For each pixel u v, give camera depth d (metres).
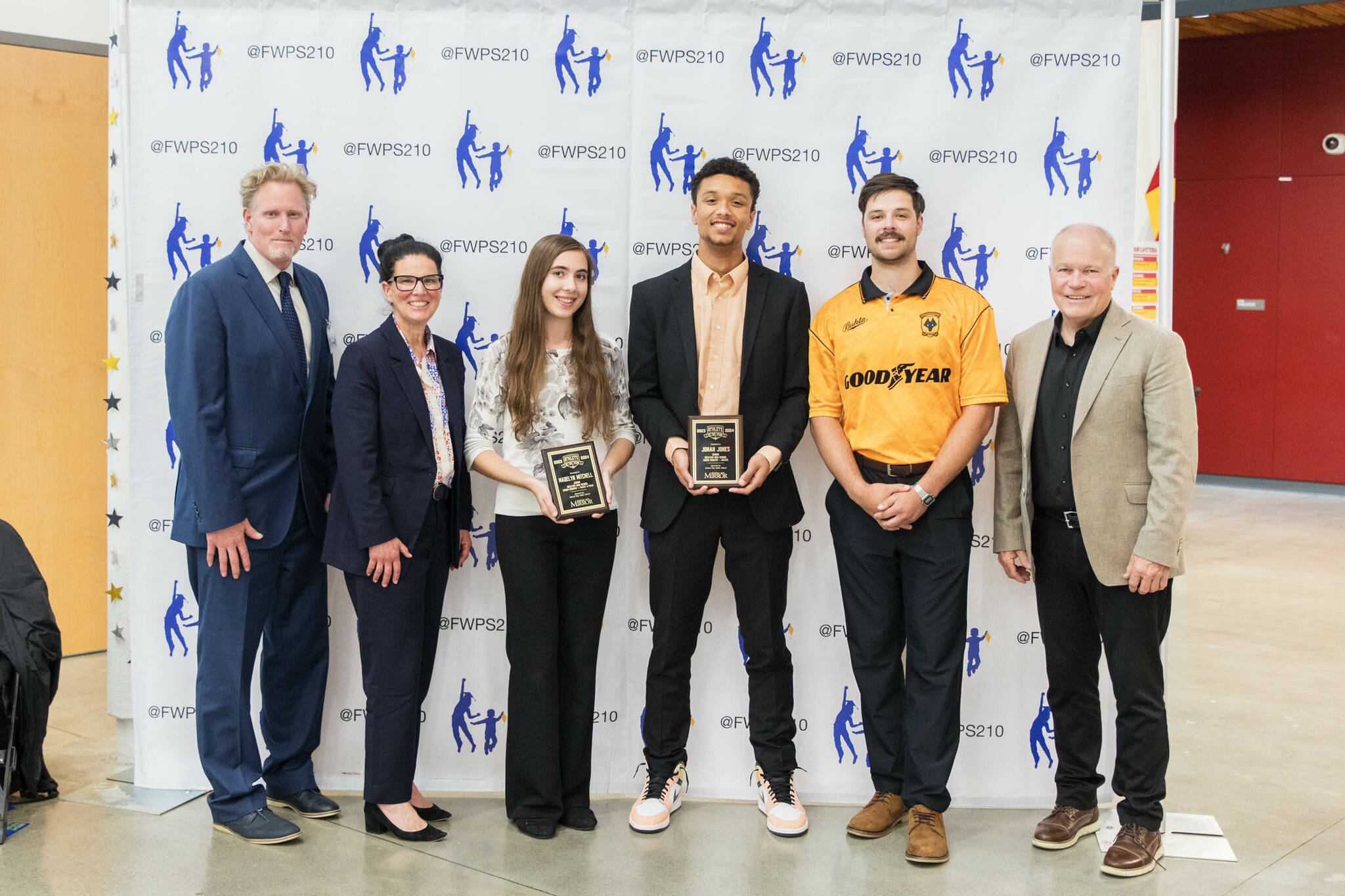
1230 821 3.02
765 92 3.08
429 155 3.12
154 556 3.17
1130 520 2.64
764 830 2.95
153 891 2.55
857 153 3.09
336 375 3.14
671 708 2.94
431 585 2.89
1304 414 9.52
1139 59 3.06
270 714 3.03
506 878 2.64
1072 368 2.71
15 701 2.93
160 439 3.15
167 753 3.21
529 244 3.14
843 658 3.19
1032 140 3.07
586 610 2.87
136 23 3.07
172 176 3.11
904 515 2.70
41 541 4.48
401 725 2.82
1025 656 3.17
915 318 2.76
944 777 2.79
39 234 4.38
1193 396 2.62
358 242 3.13
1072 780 2.89
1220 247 9.80
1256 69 9.41
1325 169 9.18
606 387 2.85
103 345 4.55
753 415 2.84
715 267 2.88
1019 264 3.10
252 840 2.83
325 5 3.08
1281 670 4.52
